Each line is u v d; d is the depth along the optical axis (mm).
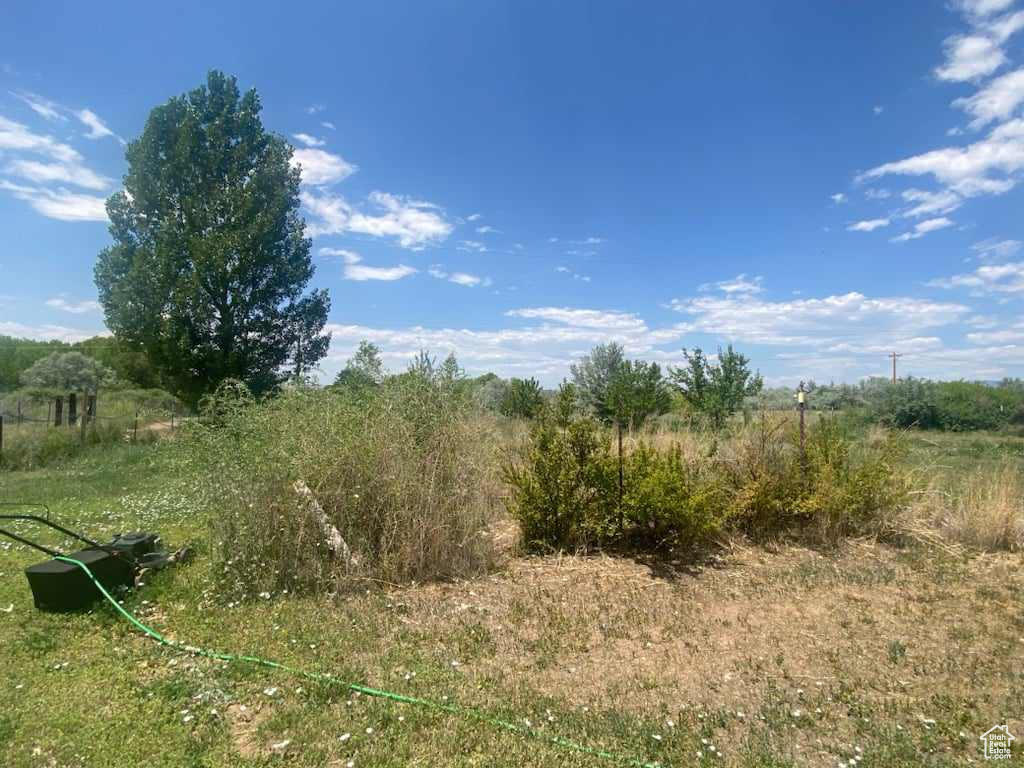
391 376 7059
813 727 3213
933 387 23469
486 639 4262
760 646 4191
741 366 14133
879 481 6785
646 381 14750
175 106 20453
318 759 2848
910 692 3582
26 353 43438
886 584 5422
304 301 21953
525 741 3025
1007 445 16625
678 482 6168
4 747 2920
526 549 6336
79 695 3428
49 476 12109
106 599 4797
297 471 5410
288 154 21562
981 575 5672
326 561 5375
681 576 5625
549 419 6750
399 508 5707
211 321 19688
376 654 3996
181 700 3344
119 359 24953
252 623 4488
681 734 3111
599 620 4625
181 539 6840
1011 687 3627
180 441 6500
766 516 6758
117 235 20250
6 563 6094
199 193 20172
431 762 2842
